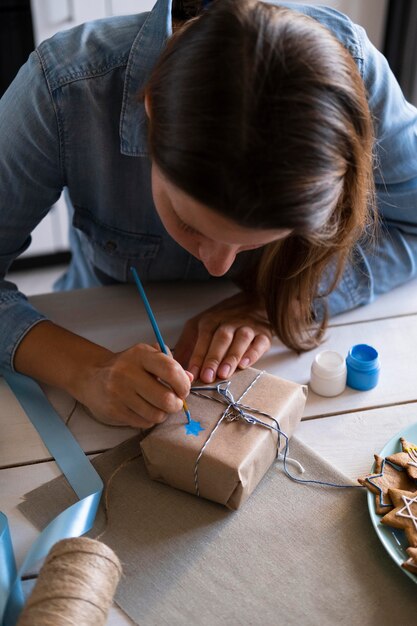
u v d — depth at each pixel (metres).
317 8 0.93
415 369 1.00
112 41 0.90
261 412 0.84
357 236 0.92
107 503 0.81
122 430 0.91
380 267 1.12
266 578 0.72
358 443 0.89
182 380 0.85
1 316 1.00
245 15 0.60
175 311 1.11
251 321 1.03
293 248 0.92
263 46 0.58
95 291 1.16
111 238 1.11
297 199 0.60
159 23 0.85
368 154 0.73
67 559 0.65
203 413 0.85
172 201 0.67
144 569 0.74
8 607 0.68
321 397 0.96
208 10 0.65
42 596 0.62
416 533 0.73
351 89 0.64
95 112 0.92
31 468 0.86
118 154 0.97
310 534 0.77
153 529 0.78
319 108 0.59
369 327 1.08
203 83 0.59
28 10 1.82
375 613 0.69
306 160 0.59
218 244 0.70
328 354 0.98
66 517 0.77
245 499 0.80
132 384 0.85
